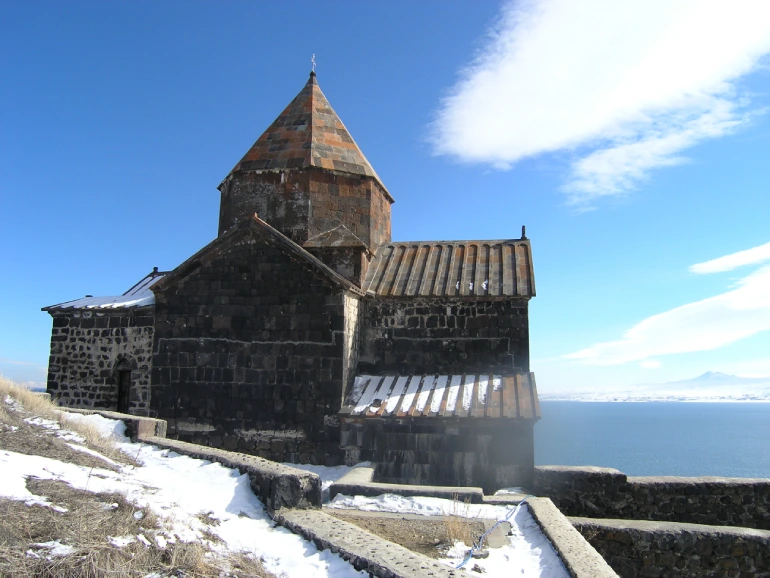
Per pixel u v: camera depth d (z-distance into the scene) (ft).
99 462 27.53
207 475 29.19
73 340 58.23
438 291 53.57
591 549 23.35
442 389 49.47
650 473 159.22
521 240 61.16
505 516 30.27
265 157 58.49
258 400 49.14
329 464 47.01
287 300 50.08
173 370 50.67
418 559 20.18
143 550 18.11
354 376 52.29
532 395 47.39
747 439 306.14
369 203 59.11
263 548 21.59
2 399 34.91
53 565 16.19
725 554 30.50
